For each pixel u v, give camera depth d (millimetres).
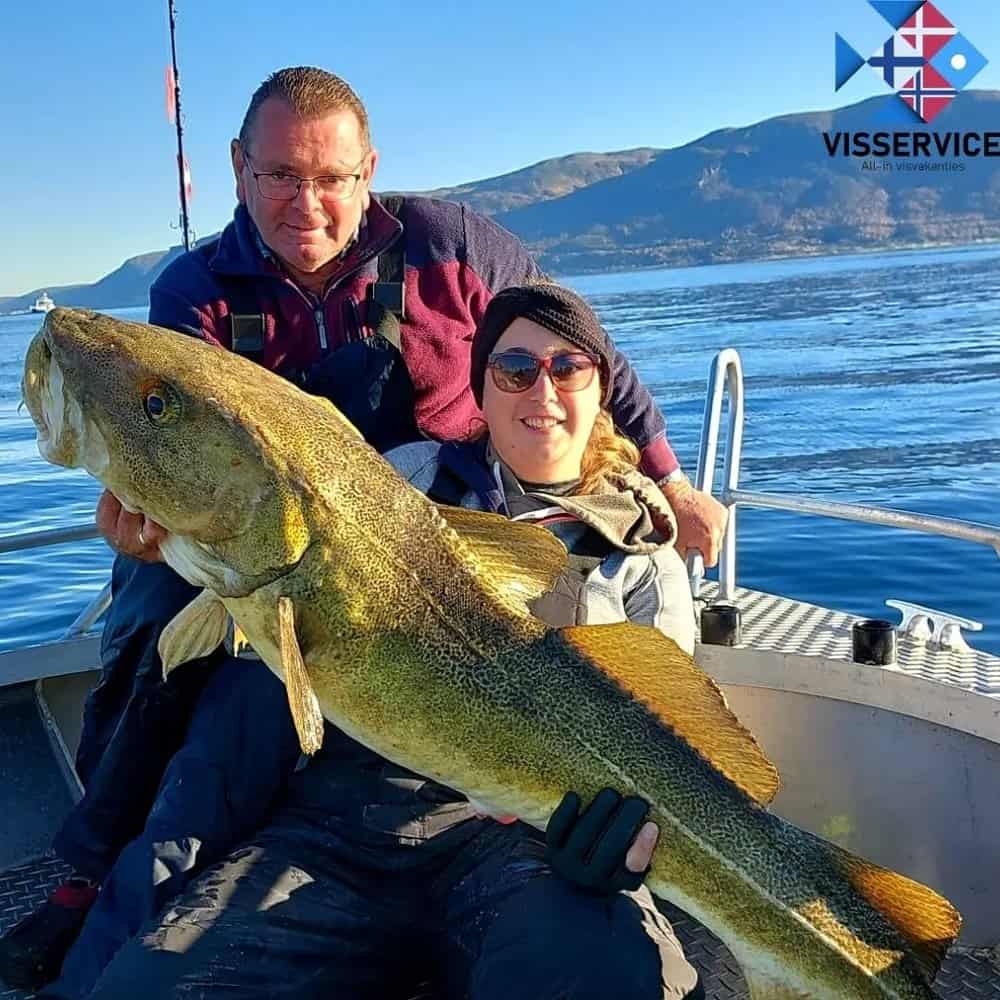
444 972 2680
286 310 3621
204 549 2318
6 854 3711
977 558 10445
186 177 7574
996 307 54156
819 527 11961
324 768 2816
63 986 2723
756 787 2436
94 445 2328
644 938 2354
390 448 3623
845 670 3428
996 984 3031
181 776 2822
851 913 2348
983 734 3125
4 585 11289
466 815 2773
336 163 3467
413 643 2348
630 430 3852
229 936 2451
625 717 2420
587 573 2959
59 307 2457
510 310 3014
